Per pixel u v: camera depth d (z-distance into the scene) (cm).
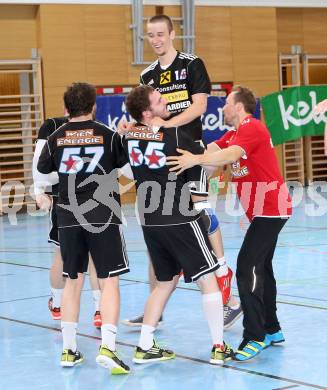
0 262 1148
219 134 1995
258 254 586
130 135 575
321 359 565
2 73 1969
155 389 508
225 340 649
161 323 709
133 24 2042
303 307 748
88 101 585
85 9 2002
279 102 2045
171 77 669
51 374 557
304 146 2339
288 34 2350
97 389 514
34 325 725
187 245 564
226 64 2172
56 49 1980
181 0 2083
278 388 493
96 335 680
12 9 1959
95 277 696
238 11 2184
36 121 1988
